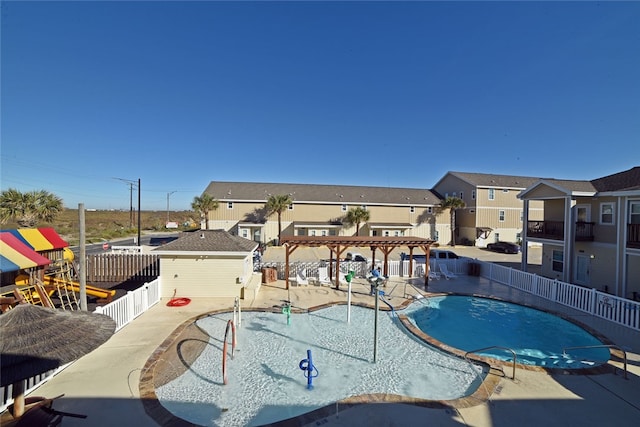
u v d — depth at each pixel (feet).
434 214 136.26
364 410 20.76
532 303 46.93
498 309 47.06
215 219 122.01
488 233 128.98
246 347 32.04
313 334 35.63
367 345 33.04
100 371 25.13
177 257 47.34
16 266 34.63
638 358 28.81
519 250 111.04
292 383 25.54
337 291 53.06
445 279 63.52
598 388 23.85
